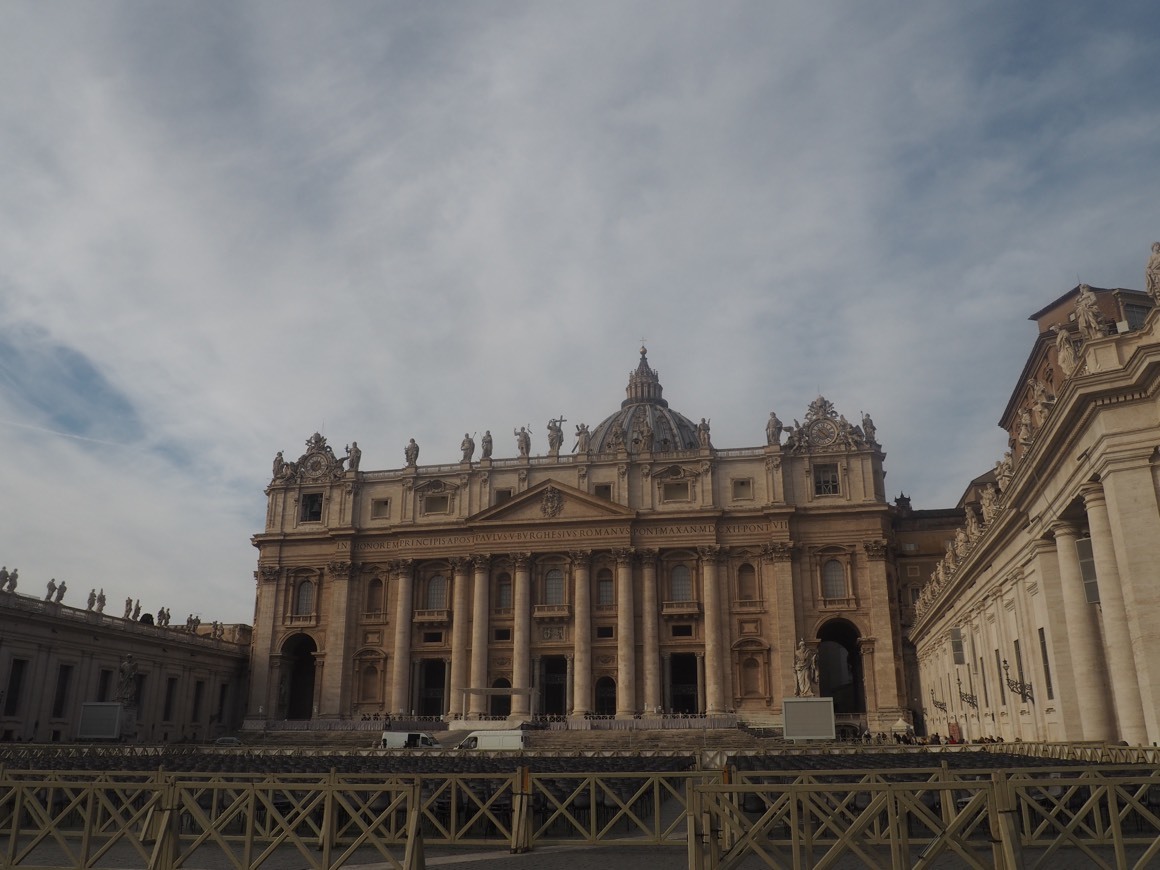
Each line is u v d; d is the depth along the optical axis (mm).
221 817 16781
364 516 104062
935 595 67875
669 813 33906
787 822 17891
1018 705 44594
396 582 100750
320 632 101375
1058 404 29672
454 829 20609
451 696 94562
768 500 94562
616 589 94062
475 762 36406
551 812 27344
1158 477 26562
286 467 108000
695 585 93938
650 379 161000
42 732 73062
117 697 77000
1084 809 13922
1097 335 28344
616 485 97688
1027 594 41375
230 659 103438
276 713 100000
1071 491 31500
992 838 13281
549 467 100250
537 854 20156
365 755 49594
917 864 13375
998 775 13242
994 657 49781
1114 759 26516
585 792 29922
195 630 105125
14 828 17938
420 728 89438
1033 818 21188
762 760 37250
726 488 96438
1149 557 26219
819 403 97750
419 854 15688
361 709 98250
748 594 93375
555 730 77875
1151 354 25578
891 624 89250
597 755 49094
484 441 103250
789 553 92188
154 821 19812
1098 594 29500
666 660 92562
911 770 18297
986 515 48562
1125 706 27844
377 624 100500
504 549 97438
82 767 32938
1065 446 31016
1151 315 26938
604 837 24828
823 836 21609
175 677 92688
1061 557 33969
